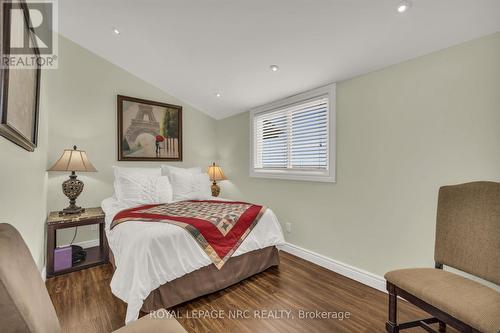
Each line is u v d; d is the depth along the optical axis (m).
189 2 1.91
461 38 1.63
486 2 1.38
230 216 2.24
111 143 3.23
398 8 1.51
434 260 1.68
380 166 2.12
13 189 1.15
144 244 1.70
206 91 3.42
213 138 4.24
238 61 2.54
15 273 0.67
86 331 1.59
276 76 2.62
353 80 2.33
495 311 1.07
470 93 1.63
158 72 3.23
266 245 2.40
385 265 2.09
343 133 2.41
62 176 2.88
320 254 2.64
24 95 1.20
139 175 2.92
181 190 3.10
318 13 1.72
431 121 1.81
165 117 3.68
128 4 2.10
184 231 1.89
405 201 1.96
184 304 1.91
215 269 2.06
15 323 0.58
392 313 1.48
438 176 1.78
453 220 1.51
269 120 3.35
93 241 3.09
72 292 2.06
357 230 2.30
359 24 1.72
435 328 1.60
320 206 2.64
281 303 1.92
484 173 1.57
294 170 2.97
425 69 1.84
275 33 2.02
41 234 2.20
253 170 3.53
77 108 2.98
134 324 1.00
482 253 1.36
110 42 2.79
